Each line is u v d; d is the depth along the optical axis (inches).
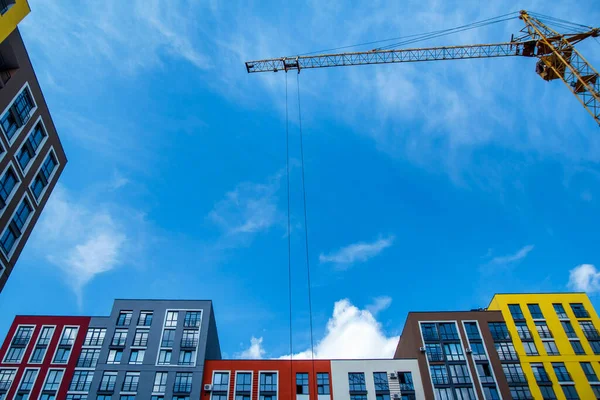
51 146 2160.4
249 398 2454.5
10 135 1882.4
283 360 2600.9
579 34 2780.5
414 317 2785.4
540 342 2664.9
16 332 2682.1
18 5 1732.3
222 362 2583.7
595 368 2544.3
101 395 2418.8
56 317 2763.3
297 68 3427.7
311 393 2479.1
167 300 2839.6
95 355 2603.3
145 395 2420.0
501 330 2726.4
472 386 2486.5
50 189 2171.5
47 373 2519.7
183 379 2488.9
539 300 2861.7
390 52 3376.0
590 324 2738.7
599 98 2564.0
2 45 1803.6
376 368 2576.3
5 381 2480.3
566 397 2442.2
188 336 2667.3
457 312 2812.5
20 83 1905.8
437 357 2608.3
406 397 2469.2
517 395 2452.0
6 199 1847.9
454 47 3265.3
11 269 1895.9
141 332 2679.6
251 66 3412.9
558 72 2775.6
